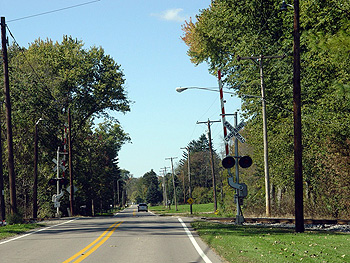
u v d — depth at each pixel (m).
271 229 21.72
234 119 25.16
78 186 59.97
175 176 175.75
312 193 37.12
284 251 13.80
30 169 54.09
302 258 12.34
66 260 12.72
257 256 12.53
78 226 26.28
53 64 60.12
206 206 112.81
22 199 54.03
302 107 35.78
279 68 37.94
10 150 32.53
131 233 20.48
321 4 27.64
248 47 39.22
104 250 14.77
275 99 38.62
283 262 11.47
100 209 86.44
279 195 47.78
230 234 18.83
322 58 30.84
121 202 199.38
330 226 25.70
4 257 13.62
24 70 57.12
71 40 62.56
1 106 50.88
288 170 39.06
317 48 20.70
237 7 40.84
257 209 43.94
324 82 34.03
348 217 32.06
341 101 31.28
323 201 34.66
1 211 31.23
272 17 39.50
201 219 32.69
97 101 60.25
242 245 14.95
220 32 44.41
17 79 53.81
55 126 58.44
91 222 30.08
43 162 56.94
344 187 30.89
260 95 39.59
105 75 60.31
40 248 15.79
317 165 34.09
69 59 60.19
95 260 12.64
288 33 36.94
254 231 20.42
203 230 20.89
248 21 40.72
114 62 61.97
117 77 61.16
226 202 53.44
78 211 61.28
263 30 40.41
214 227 22.75
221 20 44.66
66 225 27.75
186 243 16.55
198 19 51.31
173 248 15.15
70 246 16.09
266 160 35.75
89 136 76.00
